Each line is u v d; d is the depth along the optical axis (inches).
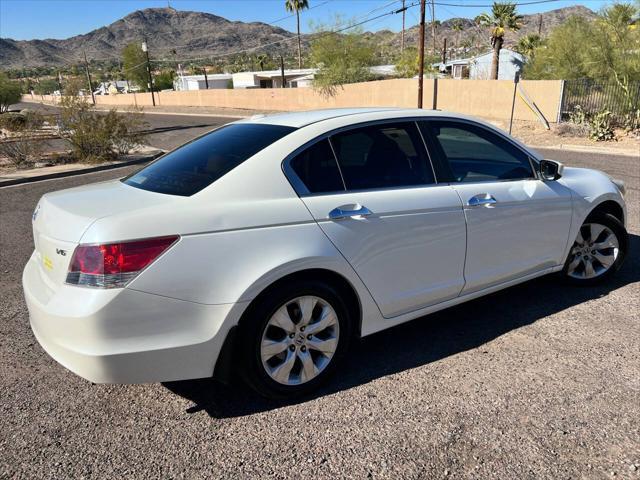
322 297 121.6
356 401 123.7
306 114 141.3
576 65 906.7
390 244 130.0
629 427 111.6
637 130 730.8
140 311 103.0
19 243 275.4
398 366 139.1
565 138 752.3
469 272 148.5
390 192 132.2
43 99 3732.8
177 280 104.8
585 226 181.3
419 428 113.0
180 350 107.3
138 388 132.6
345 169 128.7
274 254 113.0
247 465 103.5
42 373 140.3
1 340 159.8
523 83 948.6
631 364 136.2
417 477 99.0
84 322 100.7
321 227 119.7
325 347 125.2
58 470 103.0
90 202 115.4
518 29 1480.1
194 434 113.5
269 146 122.6
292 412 120.3
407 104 1242.6
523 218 157.0
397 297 135.0
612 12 784.9
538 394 124.0
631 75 785.6
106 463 104.8
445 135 148.2
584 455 103.6
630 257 221.5
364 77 1509.6
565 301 176.6
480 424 113.7
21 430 115.6
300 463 103.5
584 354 141.9
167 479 100.2
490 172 155.6
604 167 498.0
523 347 146.8
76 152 652.7
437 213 137.3
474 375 133.3
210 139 143.3
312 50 1556.3
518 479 97.7
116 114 685.9
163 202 111.5
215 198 112.9
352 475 100.0
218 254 108.3
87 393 130.5
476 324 162.4
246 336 113.6
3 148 606.2
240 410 121.9
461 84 1094.4
